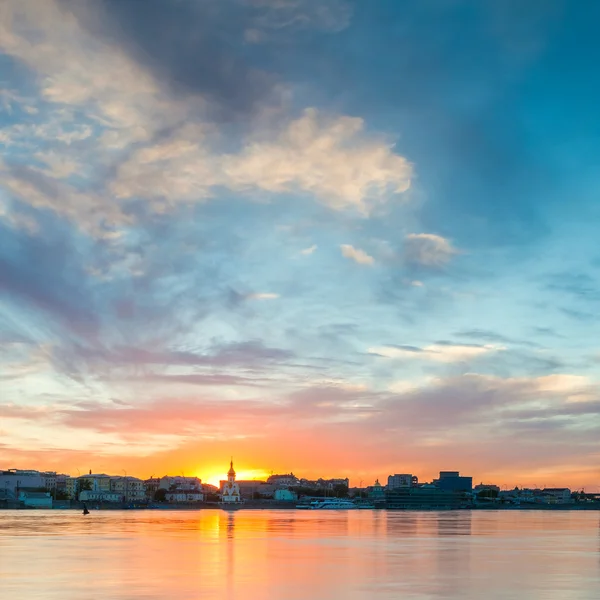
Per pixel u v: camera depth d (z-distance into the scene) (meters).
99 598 84.69
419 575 106.81
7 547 154.75
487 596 87.69
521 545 167.12
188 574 106.56
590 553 144.75
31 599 84.06
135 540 177.88
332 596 87.31
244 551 145.50
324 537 194.00
